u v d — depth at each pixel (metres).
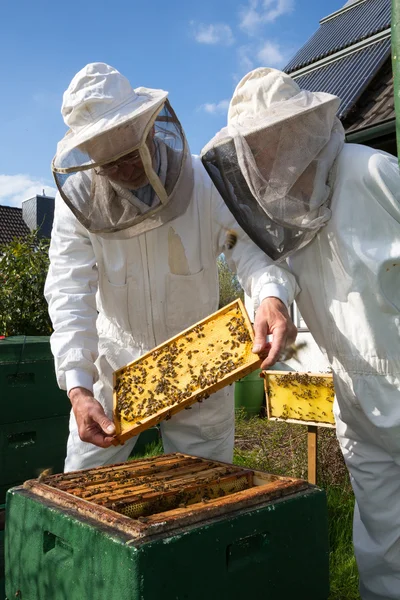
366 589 2.01
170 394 1.63
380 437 1.84
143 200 1.89
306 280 1.97
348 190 1.81
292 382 3.37
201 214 2.23
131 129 1.72
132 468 1.78
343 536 2.96
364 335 1.81
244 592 1.30
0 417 3.24
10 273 5.75
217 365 1.62
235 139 1.69
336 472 3.71
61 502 1.42
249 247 2.10
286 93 1.78
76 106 1.79
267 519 1.35
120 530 1.22
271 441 4.86
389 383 1.81
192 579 1.20
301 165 1.69
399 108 1.05
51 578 1.37
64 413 3.54
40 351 3.43
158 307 2.29
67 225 2.26
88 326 2.17
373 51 5.82
